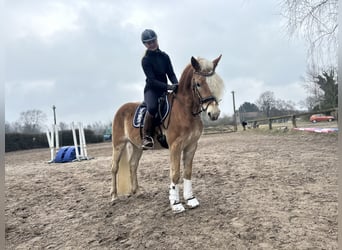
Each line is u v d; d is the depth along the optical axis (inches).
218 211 160.9
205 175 256.4
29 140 1320.1
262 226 135.6
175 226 146.3
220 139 716.0
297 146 422.6
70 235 149.3
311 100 1536.7
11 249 138.8
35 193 245.4
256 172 251.9
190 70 164.9
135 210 177.6
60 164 446.9
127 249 127.4
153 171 298.4
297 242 118.2
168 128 167.6
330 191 181.5
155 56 179.6
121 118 204.7
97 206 194.9
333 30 396.8
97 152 659.4
